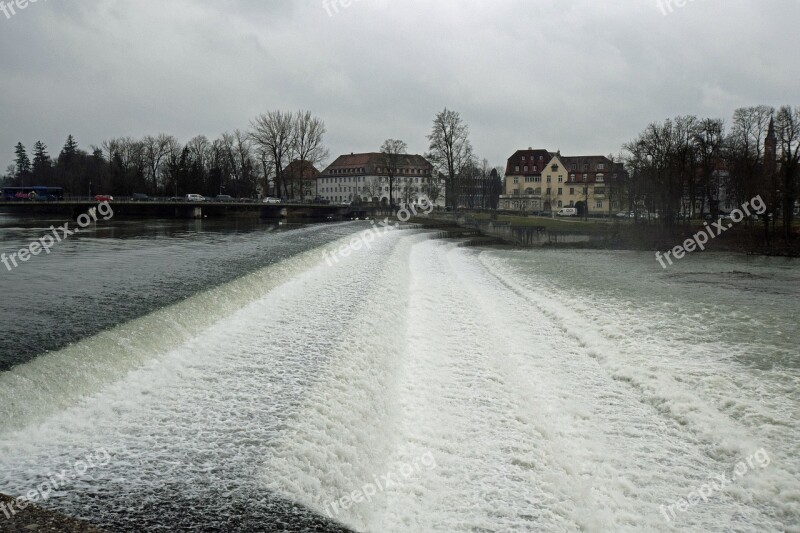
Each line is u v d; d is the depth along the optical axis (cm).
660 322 2620
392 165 12431
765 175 6888
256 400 1291
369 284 2798
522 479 1216
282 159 11569
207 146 15250
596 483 1230
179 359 1523
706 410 1587
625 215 11206
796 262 5266
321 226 7325
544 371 1914
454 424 1455
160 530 855
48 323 1619
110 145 14275
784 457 1362
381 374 1638
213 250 3659
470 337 2258
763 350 2178
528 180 14238
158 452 1056
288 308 2167
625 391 1756
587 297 3266
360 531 963
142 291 2119
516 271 4488
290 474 1022
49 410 1156
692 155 7538
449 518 1074
